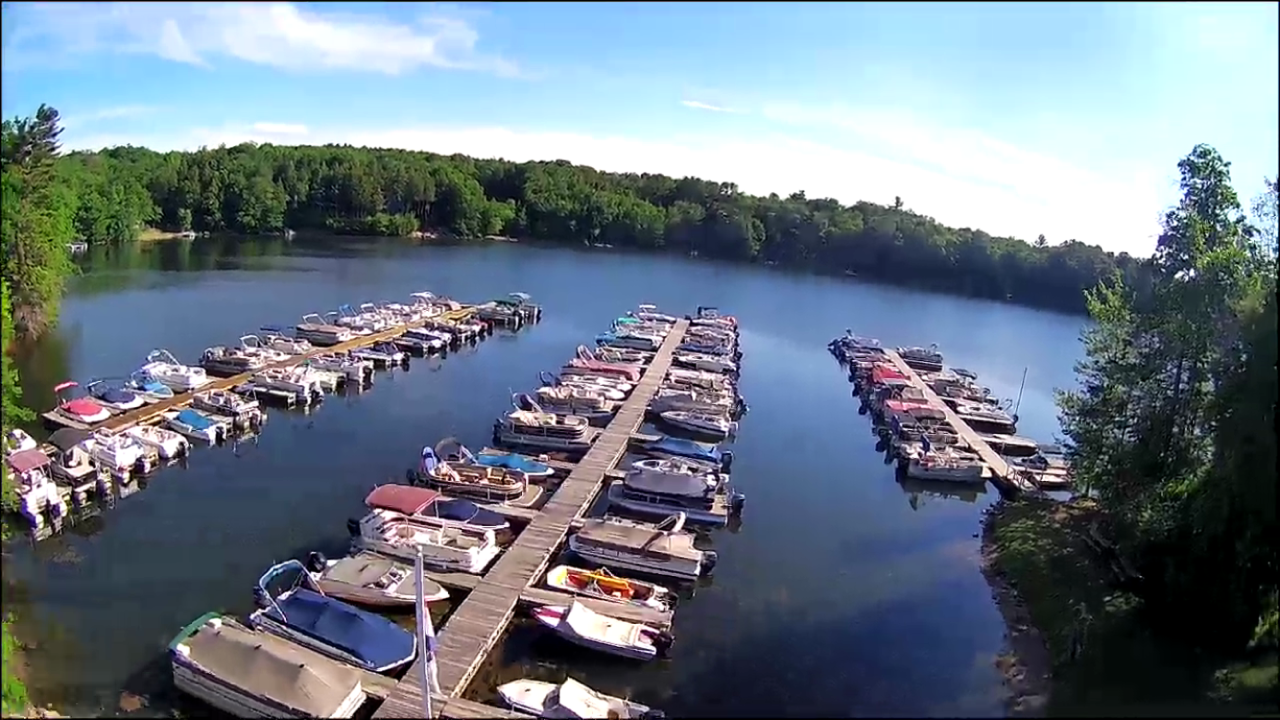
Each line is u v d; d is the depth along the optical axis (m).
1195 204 34.81
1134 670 25.41
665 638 28.19
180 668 24.50
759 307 103.25
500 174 157.62
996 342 91.69
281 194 133.88
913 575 35.28
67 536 34.31
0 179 35.84
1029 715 10.31
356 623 27.14
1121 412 36.69
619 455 45.28
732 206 144.62
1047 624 30.66
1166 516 31.17
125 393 48.91
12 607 28.59
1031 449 52.00
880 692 26.55
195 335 68.06
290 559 33.06
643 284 113.50
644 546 33.56
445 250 131.12
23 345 61.84
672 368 65.19
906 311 107.62
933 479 45.94
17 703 22.58
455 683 25.58
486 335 77.62
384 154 160.62
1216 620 26.94
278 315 77.31
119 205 113.12
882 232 133.88
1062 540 36.59
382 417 52.06
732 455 49.84
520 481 39.56
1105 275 111.38
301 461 43.88
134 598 29.67
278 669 24.22
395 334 70.44
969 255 126.38
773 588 33.56
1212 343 32.47
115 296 82.50
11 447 38.47
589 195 148.12
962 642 29.92
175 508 37.44
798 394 64.50
